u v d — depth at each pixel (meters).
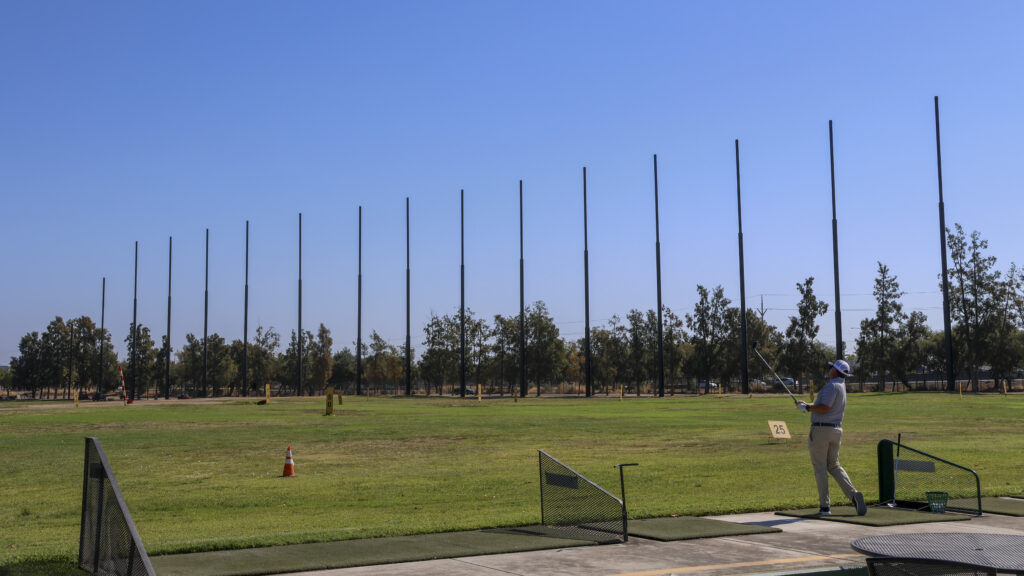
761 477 18.45
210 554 9.28
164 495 17.02
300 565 8.59
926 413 45.91
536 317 118.25
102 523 8.12
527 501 15.28
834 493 15.38
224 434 34.97
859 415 44.16
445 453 25.89
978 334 97.75
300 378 102.69
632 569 8.47
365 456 25.31
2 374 158.12
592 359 123.56
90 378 139.50
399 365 135.38
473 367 120.38
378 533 10.65
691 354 121.88
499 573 8.27
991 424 36.84
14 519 14.37
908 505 13.17
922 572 5.85
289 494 16.92
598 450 25.98
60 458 25.70
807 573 8.28
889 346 107.19
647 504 13.72
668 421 40.97
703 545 9.81
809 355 112.44
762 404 61.56
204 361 106.56
